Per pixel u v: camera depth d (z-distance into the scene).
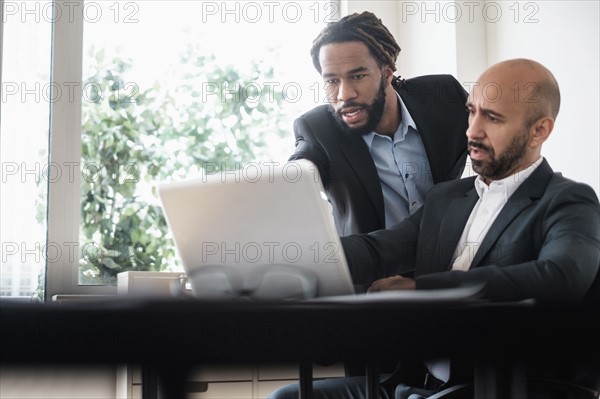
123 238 3.27
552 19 2.94
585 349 0.75
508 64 1.79
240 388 2.66
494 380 1.00
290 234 1.45
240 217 1.50
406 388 1.71
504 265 1.64
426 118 2.38
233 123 3.45
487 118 1.77
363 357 0.73
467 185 1.88
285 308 0.72
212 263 1.56
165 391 0.78
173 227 1.62
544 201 1.64
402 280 1.60
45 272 3.14
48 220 3.15
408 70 3.54
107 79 3.28
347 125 2.34
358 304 0.73
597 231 1.57
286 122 3.51
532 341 0.75
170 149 3.36
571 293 1.45
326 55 2.34
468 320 0.74
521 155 1.75
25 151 3.14
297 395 1.90
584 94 2.79
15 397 2.82
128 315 0.70
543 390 1.36
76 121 3.21
